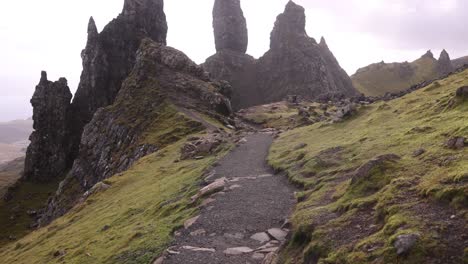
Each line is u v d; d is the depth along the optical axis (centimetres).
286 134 7094
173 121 12419
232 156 5709
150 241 2791
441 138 3014
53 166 19300
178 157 7300
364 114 6344
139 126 13325
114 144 13688
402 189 2055
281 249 2119
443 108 4634
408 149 3039
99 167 13375
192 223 2842
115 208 5247
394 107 6091
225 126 13175
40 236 6391
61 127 19912
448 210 1680
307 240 2023
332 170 3347
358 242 1730
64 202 13425
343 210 2173
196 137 8744
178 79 15888
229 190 3572
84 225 5128
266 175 4141
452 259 1382
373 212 1986
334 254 1697
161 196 4462
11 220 15300
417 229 1576
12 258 5531
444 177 1961
